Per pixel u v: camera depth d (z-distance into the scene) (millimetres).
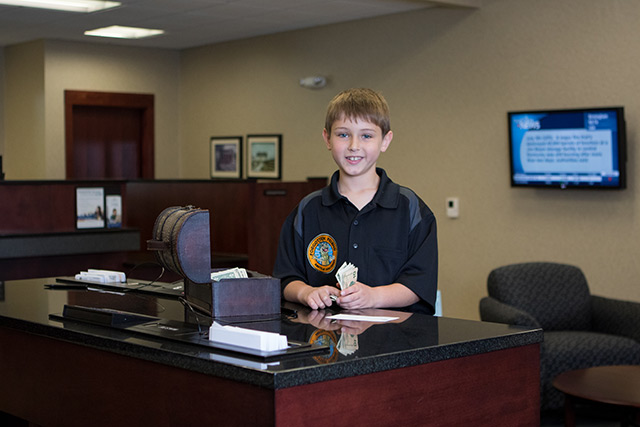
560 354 4348
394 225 2211
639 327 4555
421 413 1625
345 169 2186
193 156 8891
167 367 1657
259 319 1978
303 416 1446
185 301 2209
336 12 6523
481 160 5969
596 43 5234
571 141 5277
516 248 5773
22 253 4730
